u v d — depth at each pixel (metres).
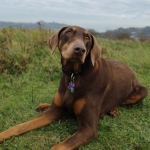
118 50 3.33
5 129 1.24
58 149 1.02
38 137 1.17
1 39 2.48
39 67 2.15
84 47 1.11
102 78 1.29
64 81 1.28
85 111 1.18
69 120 1.34
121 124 1.34
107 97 1.36
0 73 1.98
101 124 1.30
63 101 1.27
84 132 1.11
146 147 1.14
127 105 1.58
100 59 1.36
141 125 1.35
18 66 2.07
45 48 2.45
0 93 1.68
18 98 1.62
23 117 1.37
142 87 1.62
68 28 1.22
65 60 1.22
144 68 2.49
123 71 1.49
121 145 1.15
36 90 1.78
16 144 1.11
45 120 1.27
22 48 2.30
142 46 4.15
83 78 1.22
